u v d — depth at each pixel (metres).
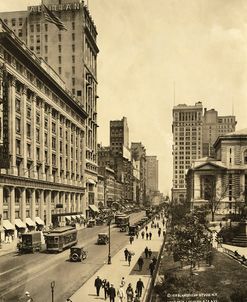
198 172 142.88
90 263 40.72
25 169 67.88
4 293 26.75
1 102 55.91
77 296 27.80
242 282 30.58
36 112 76.31
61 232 49.16
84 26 124.62
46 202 80.50
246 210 82.19
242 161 140.62
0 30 61.31
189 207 128.88
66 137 100.06
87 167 127.62
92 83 143.00
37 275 34.41
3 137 55.72
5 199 60.78
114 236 68.31
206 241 38.59
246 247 53.12
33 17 124.56
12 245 53.72
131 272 36.19
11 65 62.47
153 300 26.34
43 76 77.62
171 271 35.16
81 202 113.75
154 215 123.12
